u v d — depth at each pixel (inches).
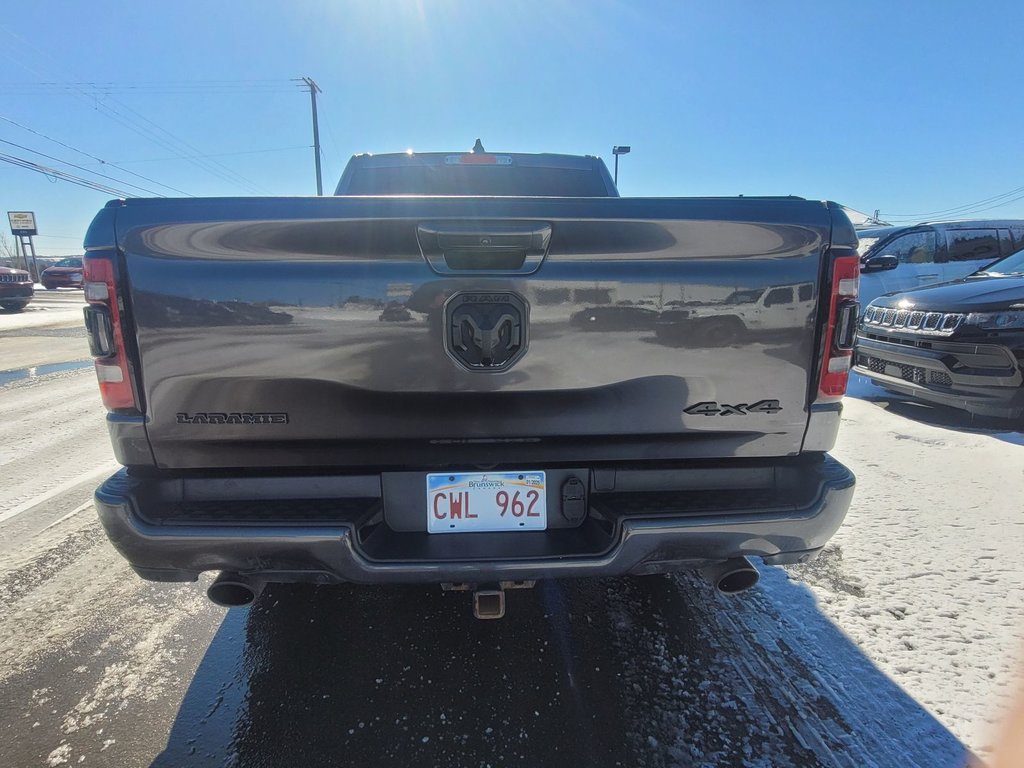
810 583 104.7
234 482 72.4
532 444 72.8
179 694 81.3
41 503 149.0
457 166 151.0
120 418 68.4
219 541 67.1
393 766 68.9
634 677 83.5
